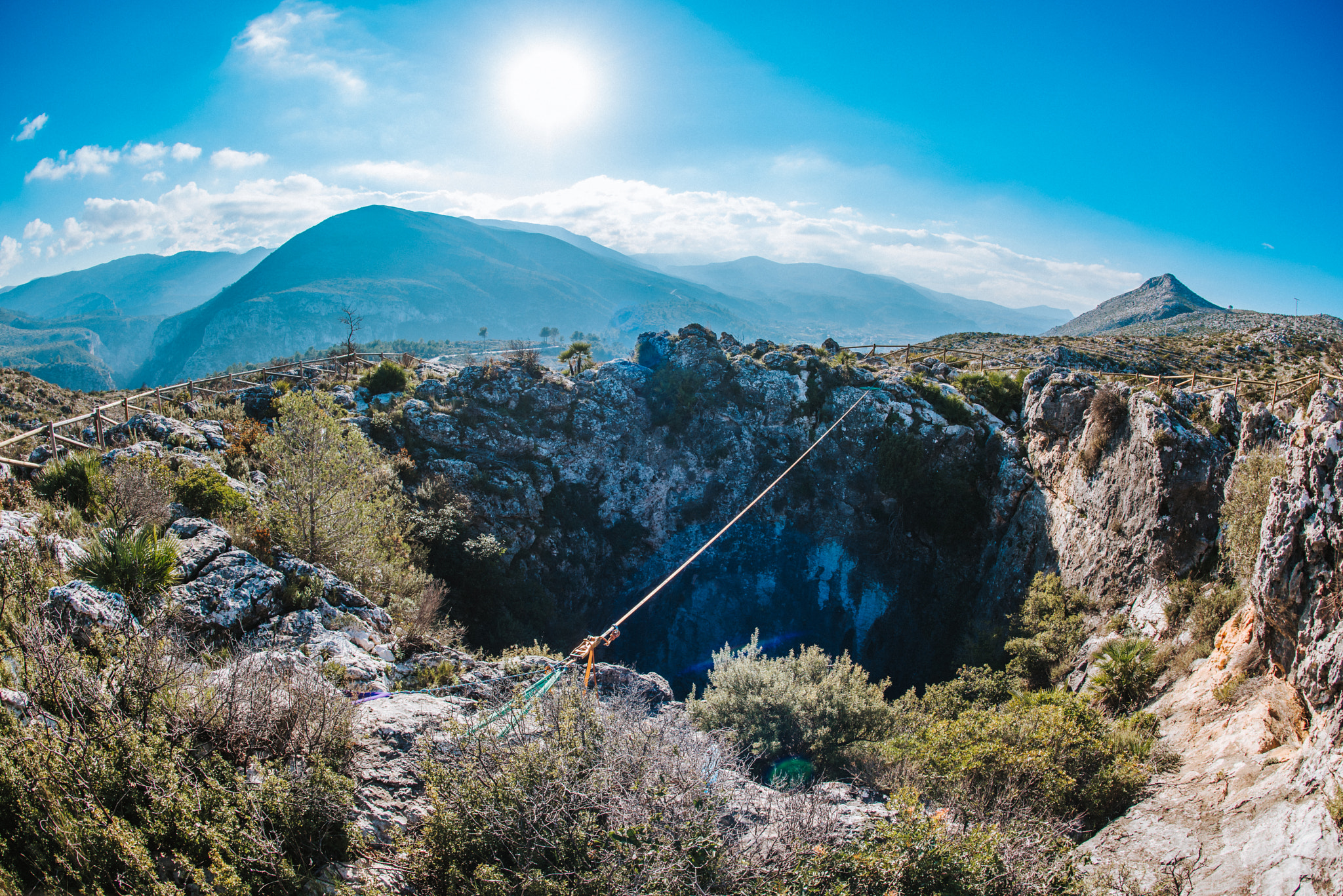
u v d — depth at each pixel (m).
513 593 30.48
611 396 41.16
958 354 53.75
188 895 4.93
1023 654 21.73
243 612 11.21
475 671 12.55
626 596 39.97
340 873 5.71
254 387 34.41
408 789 7.12
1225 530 16.78
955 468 34.69
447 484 32.41
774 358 42.78
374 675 10.98
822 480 39.19
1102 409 24.88
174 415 27.03
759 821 7.22
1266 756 9.65
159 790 5.38
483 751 6.76
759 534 40.31
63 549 10.23
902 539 35.56
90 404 45.19
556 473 38.50
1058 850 7.81
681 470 41.41
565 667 7.98
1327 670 8.80
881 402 37.75
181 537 12.73
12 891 4.63
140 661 6.70
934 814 8.23
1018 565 29.17
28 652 6.39
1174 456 19.80
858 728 14.01
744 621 39.78
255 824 5.50
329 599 13.81
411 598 17.80
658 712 12.20
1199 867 8.42
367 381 38.91
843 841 7.25
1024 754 10.83
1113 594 21.19
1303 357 49.94
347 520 16.88
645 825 5.96
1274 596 10.20
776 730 13.94
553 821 5.98
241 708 6.81
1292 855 7.66
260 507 16.73
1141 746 11.73
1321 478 9.48
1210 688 12.68
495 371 39.16
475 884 5.52
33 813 4.84
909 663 33.66
